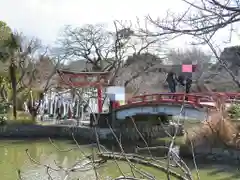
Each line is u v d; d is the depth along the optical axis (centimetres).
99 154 665
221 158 2548
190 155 2647
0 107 4344
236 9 352
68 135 3834
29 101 4497
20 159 2870
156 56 4122
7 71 4319
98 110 3781
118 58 4394
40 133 3975
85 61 4866
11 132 3956
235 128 2608
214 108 2712
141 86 4647
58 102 4466
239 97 2881
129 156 677
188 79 2870
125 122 3669
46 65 4416
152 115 3491
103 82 3662
